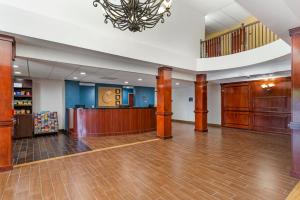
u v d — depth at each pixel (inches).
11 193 102.4
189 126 387.5
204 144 220.4
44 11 140.6
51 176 125.4
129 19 101.5
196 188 109.0
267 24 120.0
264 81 312.7
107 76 308.3
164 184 114.2
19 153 182.1
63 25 147.9
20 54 151.1
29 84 291.4
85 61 190.9
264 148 202.2
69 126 313.7
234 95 360.2
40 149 197.9
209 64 265.0
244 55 230.1
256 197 98.3
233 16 317.1
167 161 157.0
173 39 245.1
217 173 131.3
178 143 225.1
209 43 283.3
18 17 127.1
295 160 123.9
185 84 418.3
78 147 206.1
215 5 273.7
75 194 101.6
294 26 122.3
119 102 474.9
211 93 407.8
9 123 133.9
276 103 298.4
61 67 222.1
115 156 171.5
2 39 129.2
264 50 206.1
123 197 98.8
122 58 199.0
